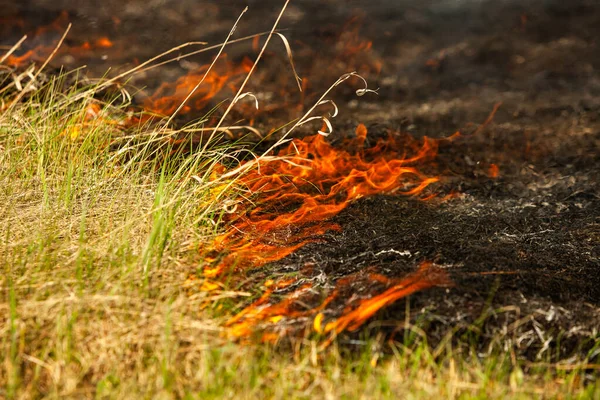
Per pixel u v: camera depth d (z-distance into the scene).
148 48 10.48
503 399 3.68
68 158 5.33
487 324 4.14
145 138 5.99
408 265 4.68
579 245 5.12
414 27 12.09
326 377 3.77
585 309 4.35
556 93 9.32
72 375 3.68
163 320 3.97
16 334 3.82
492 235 5.20
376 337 4.02
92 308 4.00
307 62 10.22
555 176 6.55
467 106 8.70
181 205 4.90
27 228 4.69
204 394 3.60
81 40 10.60
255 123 7.48
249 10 12.68
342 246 4.94
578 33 11.88
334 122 7.63
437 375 3.79
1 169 5.29
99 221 4.79
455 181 6.29
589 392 3.76
